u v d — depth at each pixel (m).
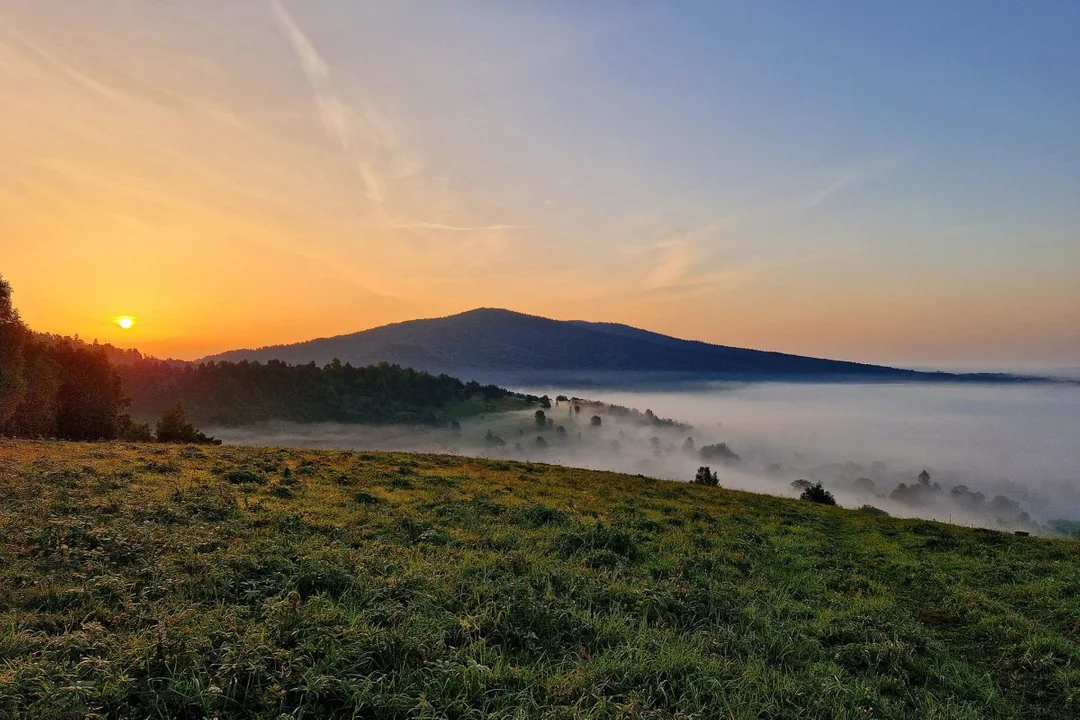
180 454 29.61
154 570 11.15
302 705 7.16
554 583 13.02
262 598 10.32
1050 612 15.05
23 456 24.72
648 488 34.56
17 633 8.19
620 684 8.61
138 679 7.31
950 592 16.80
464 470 33.94
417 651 8.70
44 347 59.44
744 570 17.59
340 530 16.19
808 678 10.15
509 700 7.95
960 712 9.61
